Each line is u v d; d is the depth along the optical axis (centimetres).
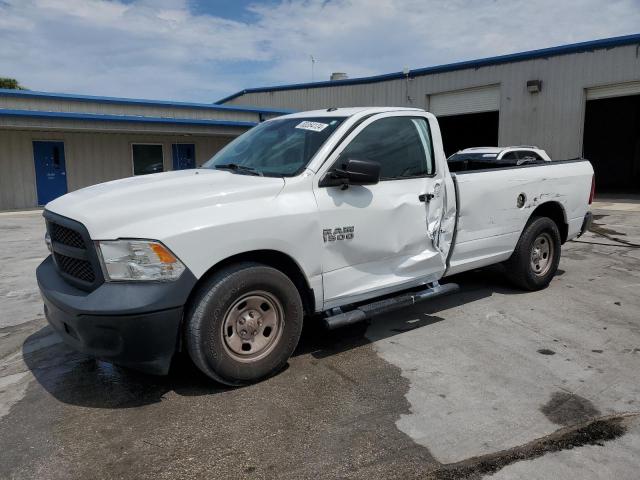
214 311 350
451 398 362
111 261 329
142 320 324
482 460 293
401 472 282
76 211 351
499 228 548
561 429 324
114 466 289
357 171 395
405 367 412
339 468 286
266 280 371
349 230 412
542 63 1791
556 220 639
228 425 329
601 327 499
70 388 385
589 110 2420
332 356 434
